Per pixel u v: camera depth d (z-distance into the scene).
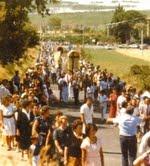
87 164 14.41
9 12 34.03
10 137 20.09
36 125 16.67
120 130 17.62
